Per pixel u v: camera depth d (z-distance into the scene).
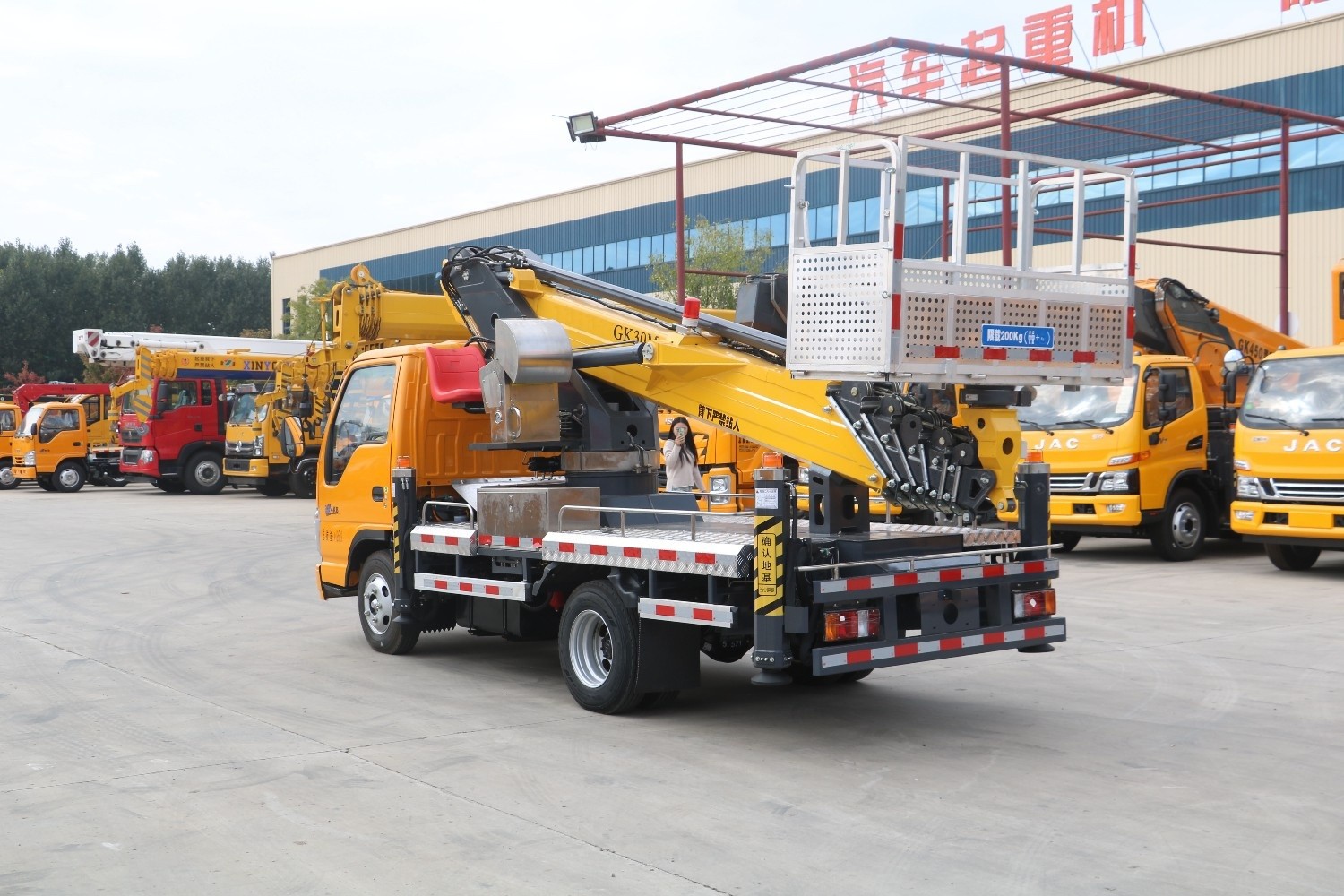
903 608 6.87
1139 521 15.37
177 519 24.66
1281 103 31.05
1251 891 4.71
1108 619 11.14
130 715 7.66
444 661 9.51
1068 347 6.89
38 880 4.86
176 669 9.16
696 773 6.32
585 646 7.84
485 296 9.57
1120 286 7.14
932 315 6.31
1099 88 32.09
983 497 6.82
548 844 5.25
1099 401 15.74
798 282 6.60
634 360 8.31
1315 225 30.86
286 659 9.62
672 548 7.08
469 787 6.08
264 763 6.51
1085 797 5.89
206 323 90.06
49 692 8.36
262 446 31.34
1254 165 31.55
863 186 32.78
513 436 8.52
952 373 6.38
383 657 9.69
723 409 7.91
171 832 5.41
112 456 36.59
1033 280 6.74
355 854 5.13
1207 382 17.05
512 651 9.95
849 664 6.50
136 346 35.97
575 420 9.01
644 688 7.44
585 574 8.16
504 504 8.41
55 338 78.00
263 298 93.19
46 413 36.03
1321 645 9.81
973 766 6.45
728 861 5.04
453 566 9.23
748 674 9.00
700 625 7.52
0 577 14.99
